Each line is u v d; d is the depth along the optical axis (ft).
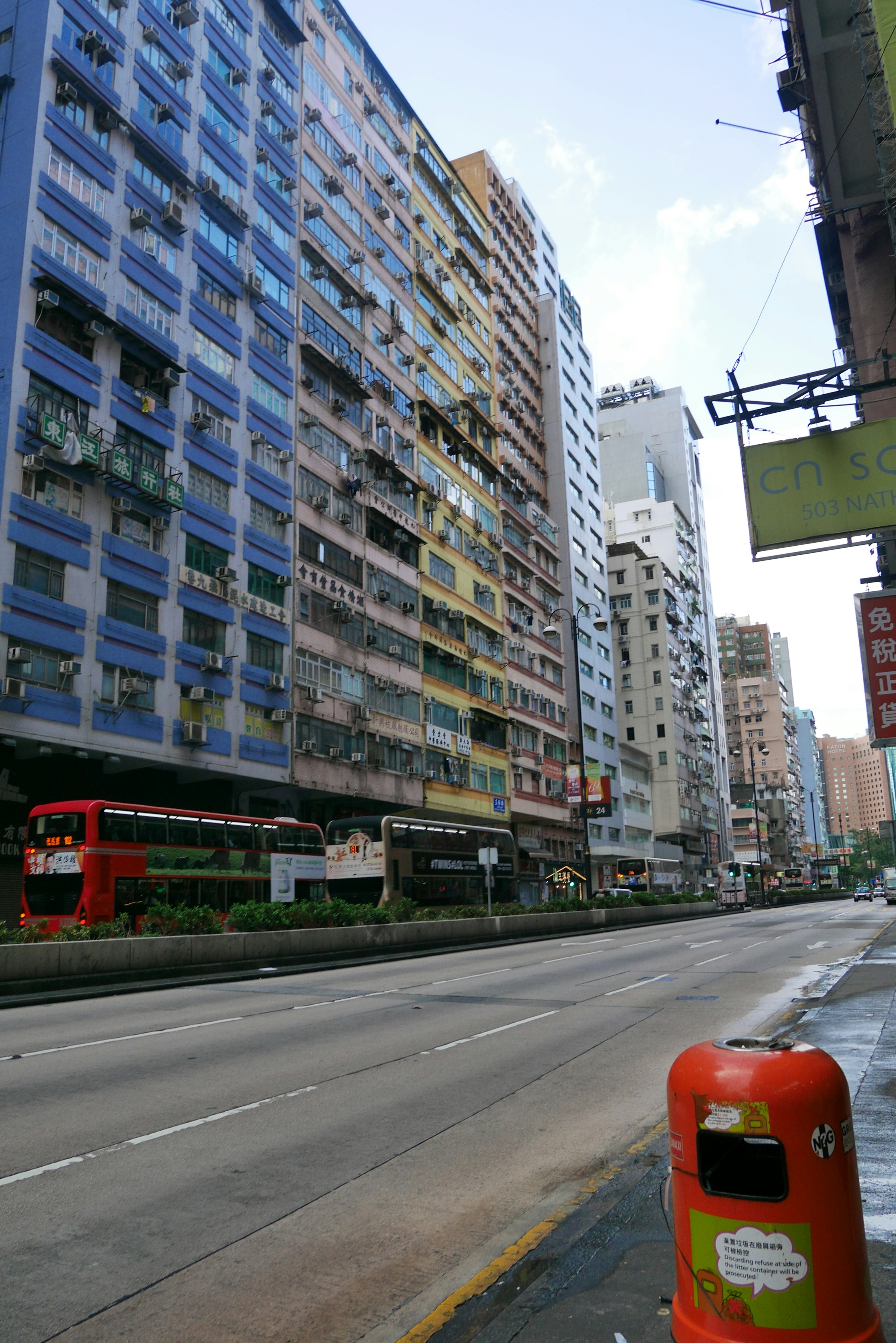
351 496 132.36
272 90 125.18
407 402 155.12
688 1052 9.62
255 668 106.42
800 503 35.27
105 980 51.72
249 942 62.85
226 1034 36.35
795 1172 8.63
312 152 133.80
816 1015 35.35
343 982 57.11
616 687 277.03
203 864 82.53
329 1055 31.76
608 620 255.09
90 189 92.38
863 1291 8.71
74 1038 35.40
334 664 122.83
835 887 400.67
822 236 60.85
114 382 92.02
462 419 175.63
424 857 105.29
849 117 44.75
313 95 135.95
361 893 99.04
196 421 101.50
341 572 127.54
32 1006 46.11
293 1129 22.22
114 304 93.15
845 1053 27.45
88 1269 14.34
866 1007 36.73
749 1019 39.29
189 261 105.09
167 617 95.35
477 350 192.03
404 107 168.76
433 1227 16.17
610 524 323.16
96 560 87.56
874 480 34.65
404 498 149.89
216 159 111.75
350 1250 15.14
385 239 153.48
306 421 123.75
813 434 35.53
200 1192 17.78
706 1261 8.86
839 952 75.77
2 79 89.15
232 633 104.22
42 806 74.13
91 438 86.33
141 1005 46.47
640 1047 33.47
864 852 534.78
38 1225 16.03
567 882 180.34
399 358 153.99
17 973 47.52
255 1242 15.42
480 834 119.24
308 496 122.31
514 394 212.43
